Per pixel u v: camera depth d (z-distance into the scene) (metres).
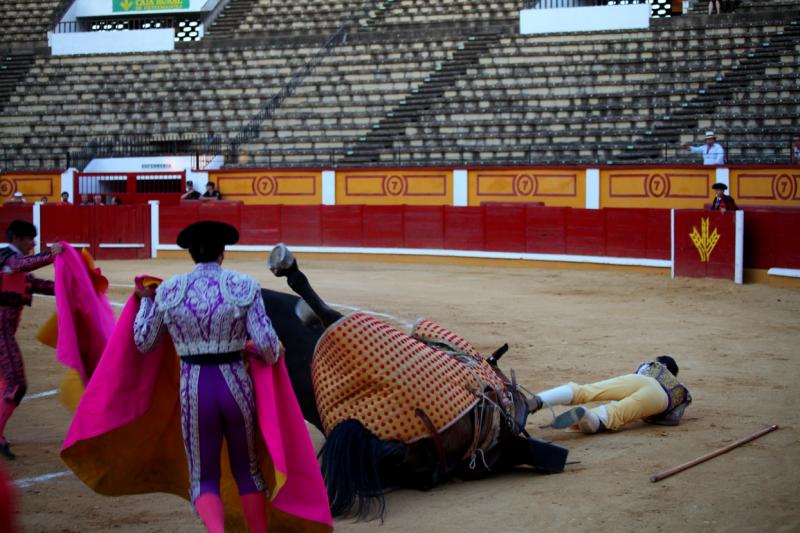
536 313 11.30
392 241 18.64
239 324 3.77
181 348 3.78
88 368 5.02
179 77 24.72
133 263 18.59
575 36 21.92
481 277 15.62
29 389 7.47
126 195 21.80
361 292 13.44
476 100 21.20
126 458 4.18
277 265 4.74
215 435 3.77
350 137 21.38
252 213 19.59
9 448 5.62
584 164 17.98
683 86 19.67
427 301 12.43
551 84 20.77
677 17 21.39
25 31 28.00
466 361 5.21
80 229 19.80
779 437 5.71
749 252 14.09
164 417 4.17
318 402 4.94
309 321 4.96
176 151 22.41
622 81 20.20
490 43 22.64
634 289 13.63
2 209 20.03
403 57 23.25
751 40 20.36
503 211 17.48
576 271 16.36
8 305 5.62
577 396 5.86
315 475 4.02
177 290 3.78
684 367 7.96
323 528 4.05
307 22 26.02
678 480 4.89
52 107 24.58
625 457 5.36
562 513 4.43
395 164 20.25
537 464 5.13
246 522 4.06
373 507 4.65
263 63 24.39
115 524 4.43
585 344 9.12
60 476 5.21
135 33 26.19
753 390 7.04
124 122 23.69
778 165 15.72
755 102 18.58
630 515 4.36
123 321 4.01
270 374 3.86
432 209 18.28
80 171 22.56
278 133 22.09
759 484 4.78
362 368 4.77
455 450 4.95
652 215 15.65
